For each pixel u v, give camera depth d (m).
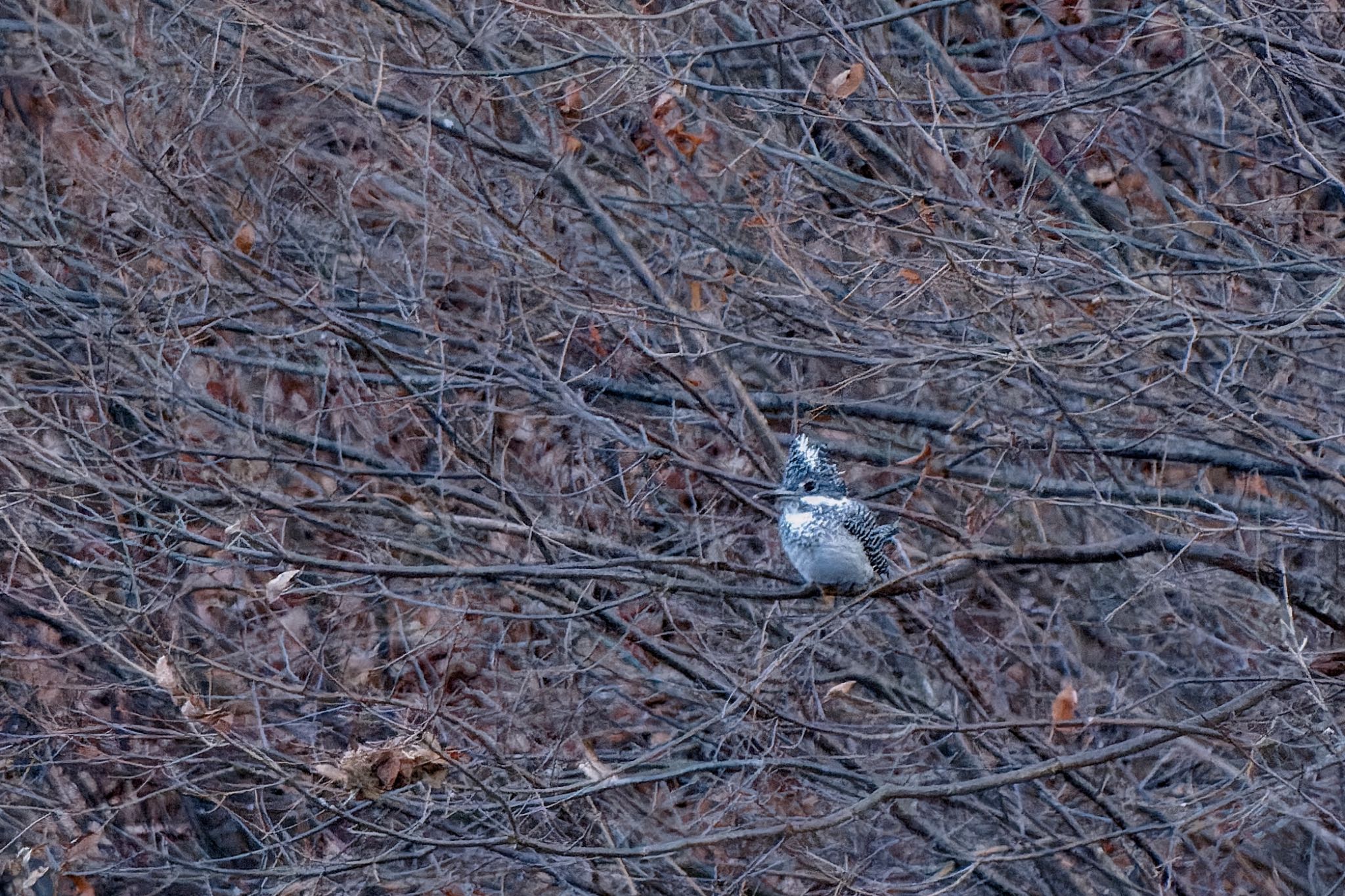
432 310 11.12
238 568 10.99
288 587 9.02
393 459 12.89
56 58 11.91
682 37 12.02
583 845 10.71
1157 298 9.64
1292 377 12.27
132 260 11.87
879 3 13.41
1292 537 10.90
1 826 12.45
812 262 12.37
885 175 12.82
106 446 11.26
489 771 11.56
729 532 12.52
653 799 12.34
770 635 12.17
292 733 11.52
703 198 13.46
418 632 12.39
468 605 12.21
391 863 11.76
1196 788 12.84
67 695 12.03
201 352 12.09
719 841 8.30
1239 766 12.80
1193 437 10.93
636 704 12.02
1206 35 11.58
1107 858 12.27
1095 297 10.39
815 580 10.13
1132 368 11.62
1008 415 11.63
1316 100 12.59
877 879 12.02
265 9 12.33
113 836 12.86
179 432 10.80
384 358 10.34
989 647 12.87
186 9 11.86
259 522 10.48
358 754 8.19
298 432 12.05
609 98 13.20
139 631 10.13
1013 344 9.52
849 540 9.92
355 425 12.70
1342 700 11.33
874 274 11.91
